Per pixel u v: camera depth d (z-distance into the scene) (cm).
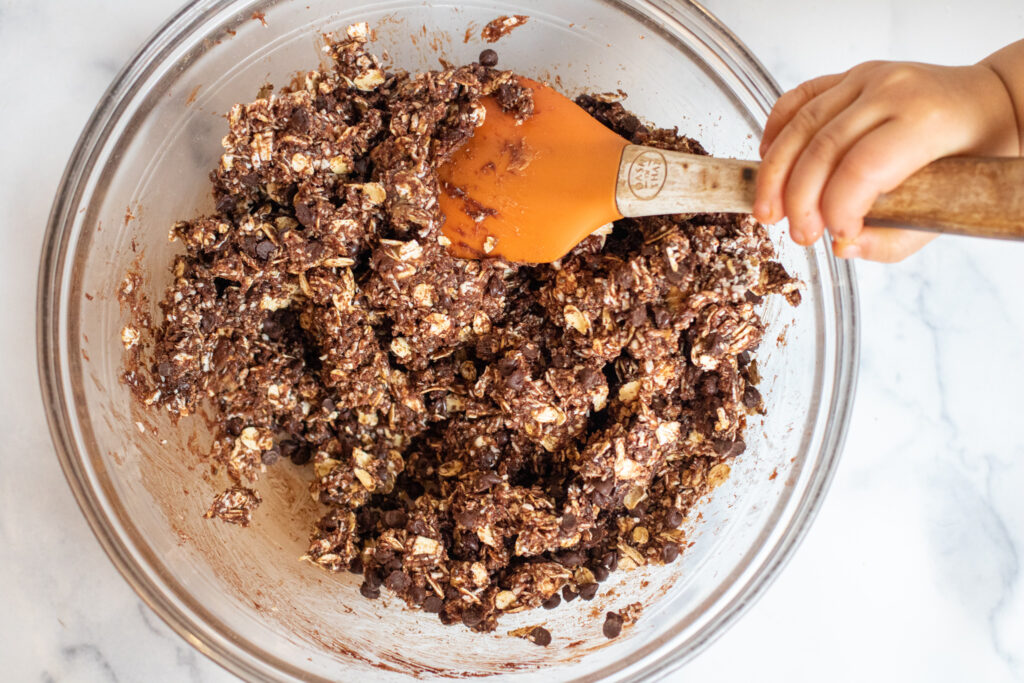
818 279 47
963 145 41
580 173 44
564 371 47
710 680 52
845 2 51
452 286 47
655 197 43
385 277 45
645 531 48
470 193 45
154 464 46
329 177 45
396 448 48
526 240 45
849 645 52
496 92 45
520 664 47
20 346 49
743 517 48
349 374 47
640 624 48
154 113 46
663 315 45
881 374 52
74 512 49
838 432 47
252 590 47
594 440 47
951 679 52
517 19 48
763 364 48
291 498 48
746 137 48
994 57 43
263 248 45
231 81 47
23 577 49
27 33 49
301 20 47
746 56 47
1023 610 52
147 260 46
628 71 49
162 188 46
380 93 45
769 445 48
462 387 48
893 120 40
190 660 50
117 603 49
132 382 46
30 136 49
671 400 47
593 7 47
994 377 52
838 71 51
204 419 47
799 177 40
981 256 52
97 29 49
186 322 45
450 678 47
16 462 49
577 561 47
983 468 52
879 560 52
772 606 52
